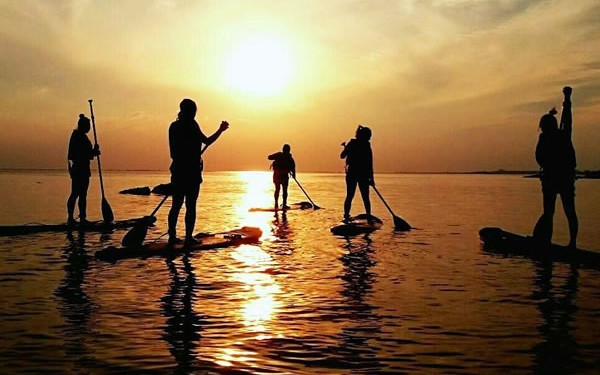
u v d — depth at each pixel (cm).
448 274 859
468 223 1667
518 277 839
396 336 554
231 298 701
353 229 1381
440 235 1358
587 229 1486
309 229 1484
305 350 513
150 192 3659
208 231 1434
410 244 1195
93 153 1421
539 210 2220
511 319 614
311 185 5981
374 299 700
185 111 1094
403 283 794
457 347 523
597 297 714
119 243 1169
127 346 520
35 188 4041
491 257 1020
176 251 1055
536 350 514
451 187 5341
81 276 830
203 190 4488
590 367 473
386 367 473
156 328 574
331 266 926
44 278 813
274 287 765
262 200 2933
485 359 492
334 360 489
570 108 1026
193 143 1093
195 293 726
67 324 585
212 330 570
